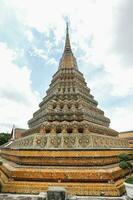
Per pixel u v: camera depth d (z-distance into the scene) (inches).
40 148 768.3
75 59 1393.9
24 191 622.2
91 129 908.6
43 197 503.8
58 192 489.7
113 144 988.6
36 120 1105.4
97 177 636.1
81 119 923.4
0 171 796.6
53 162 736.3
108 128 1142.3
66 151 748.0
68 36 1438.2
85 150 746.8
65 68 1229.7
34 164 739.4
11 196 571.8
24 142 908.6
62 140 807.1
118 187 616.4
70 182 641.6
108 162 761.6
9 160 1008.2
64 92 1063.6
